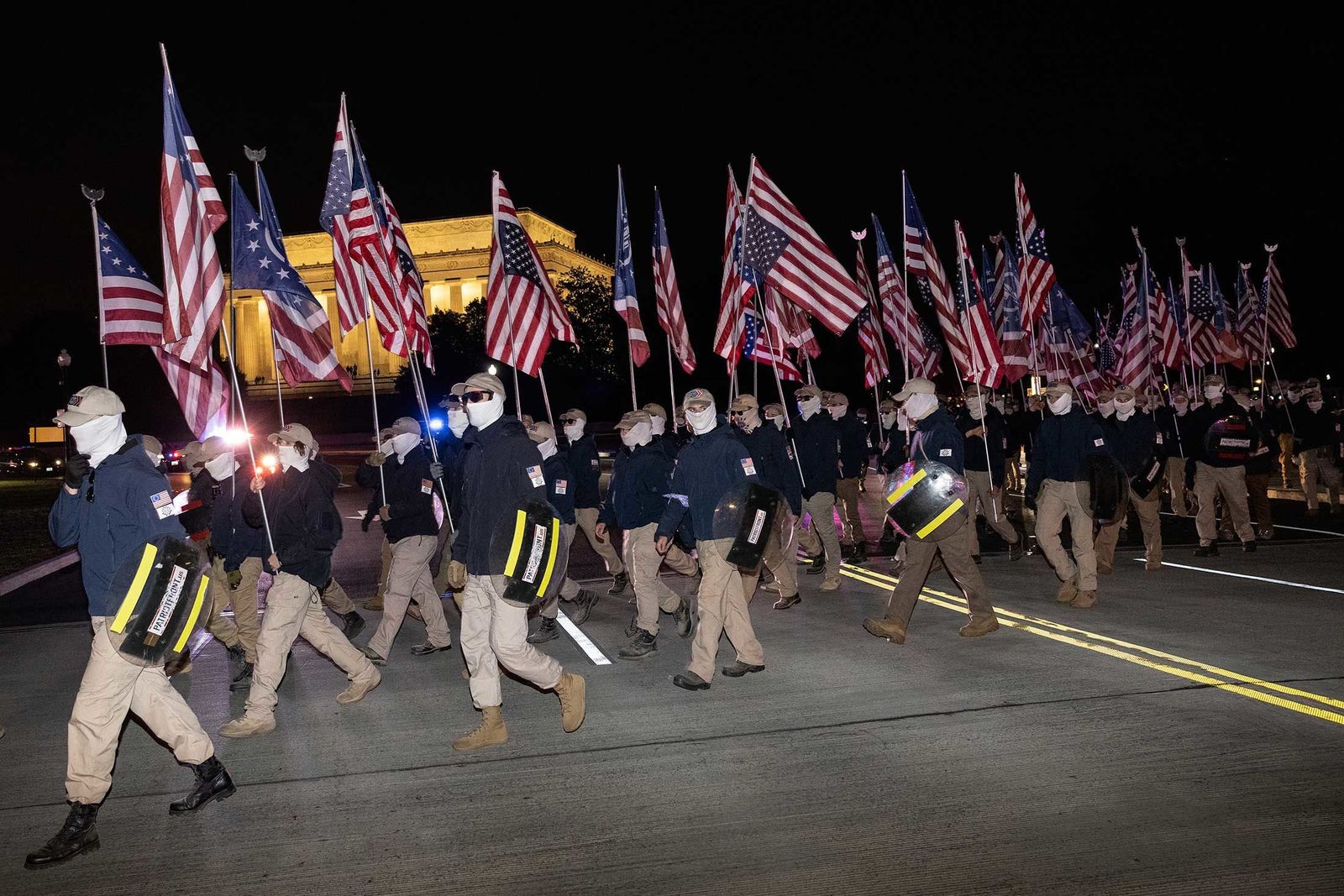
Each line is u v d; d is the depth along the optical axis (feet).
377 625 31.53
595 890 13.15
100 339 26.48
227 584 24.26
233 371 24.06
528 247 32.91
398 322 33.01
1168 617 27.66
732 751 18.12
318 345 31.53
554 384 186.09
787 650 25.50
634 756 18.07
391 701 22.39
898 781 16.38
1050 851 13.73
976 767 16.88
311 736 20.02
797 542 38.68
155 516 15.30
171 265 23.09
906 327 48.19
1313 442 49.62
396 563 25.73
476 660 18.89
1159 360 65.67
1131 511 54.19
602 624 30.07
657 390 185.78
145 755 19.30
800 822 14.97
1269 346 70.64
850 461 40.40
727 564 22.21
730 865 13.70
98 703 14.94
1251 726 18.37
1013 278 57.06
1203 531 38.11
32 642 30.76
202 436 27.81
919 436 28.22
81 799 14.78
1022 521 41.42
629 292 36.94
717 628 22.24
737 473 22.15
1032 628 26.84
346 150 33.40
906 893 12.76
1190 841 13.85
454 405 30.50
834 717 19.80
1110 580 33.76
